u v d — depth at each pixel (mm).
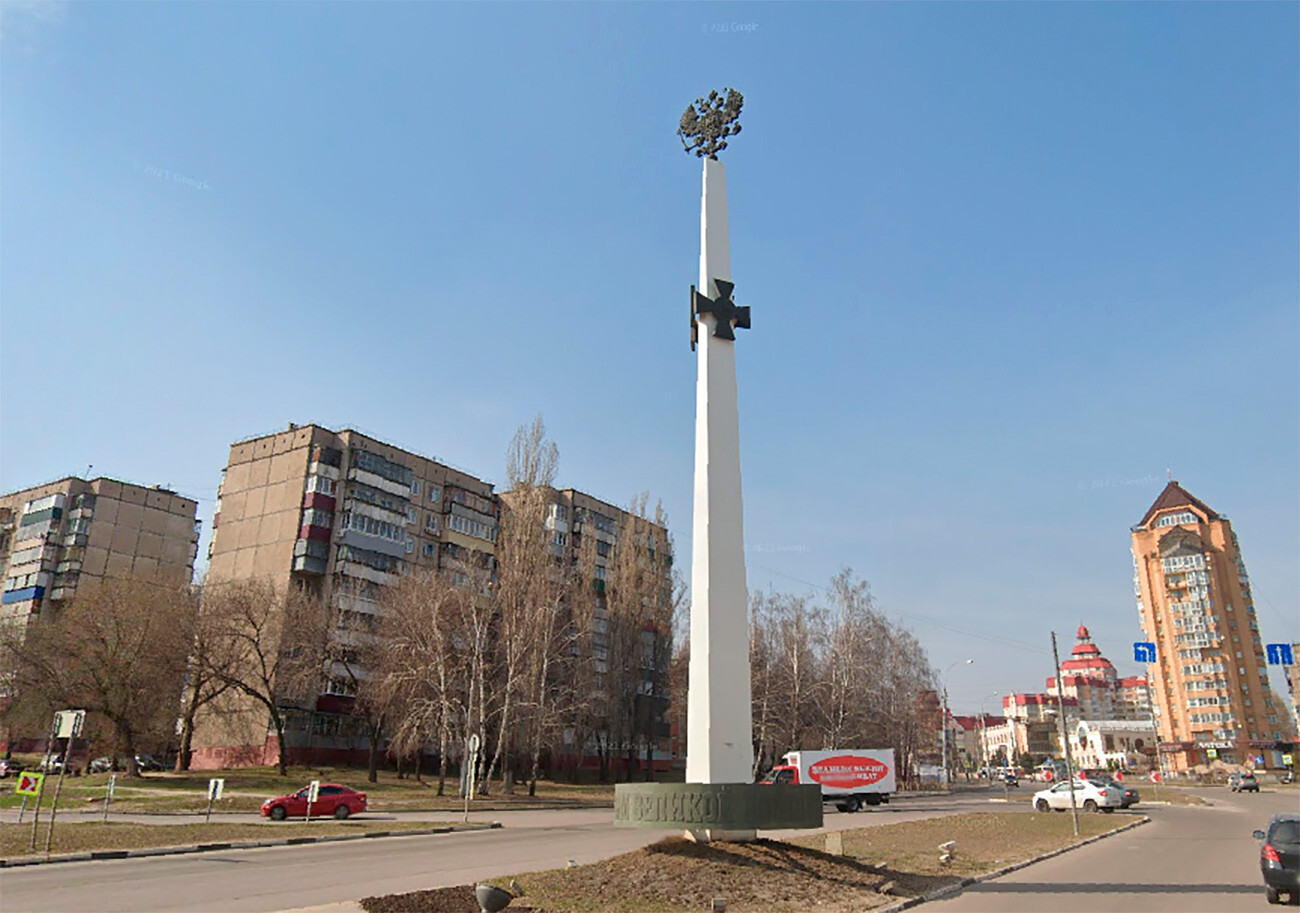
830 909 13523
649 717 63625
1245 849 23656
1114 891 15984
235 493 65125
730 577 18047
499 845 23781
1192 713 104938
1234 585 106875
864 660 63812
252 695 51375
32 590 72188
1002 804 49719
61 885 15219
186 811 33531
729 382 19250
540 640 49938
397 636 48156
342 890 14664
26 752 66062
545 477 53406
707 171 21219
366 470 63312
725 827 15930
